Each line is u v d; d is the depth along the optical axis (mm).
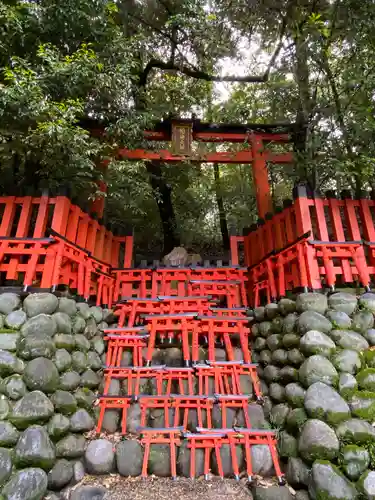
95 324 4043
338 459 2590
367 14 3998
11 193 3740
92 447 3021
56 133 3354
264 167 6262
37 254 3461
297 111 5156
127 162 4977
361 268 3549
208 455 3014
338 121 4184
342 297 3393
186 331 3848
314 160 4277
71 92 3900
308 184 4449
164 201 8531
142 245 9656
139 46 5227
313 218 3992
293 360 3277
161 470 2957
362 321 3291
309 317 3270
